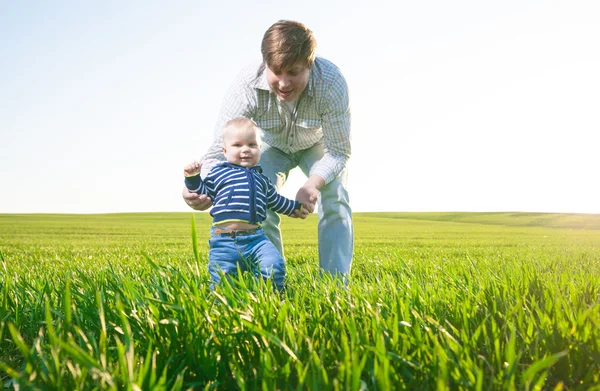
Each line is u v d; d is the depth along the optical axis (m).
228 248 3.66
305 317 2.44
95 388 1.55
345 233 4.64
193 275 3.10
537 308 2.38
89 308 2.55
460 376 1.65
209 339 2.01
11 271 5.34
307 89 4.20
